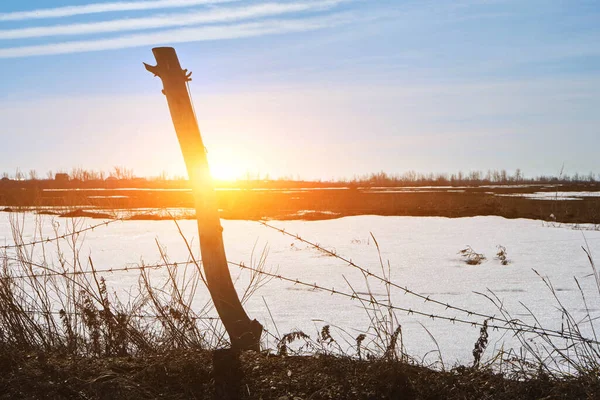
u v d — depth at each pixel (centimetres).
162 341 493
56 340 507
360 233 1920
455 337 620
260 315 748
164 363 429
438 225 2166
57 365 432
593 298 834
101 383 405
